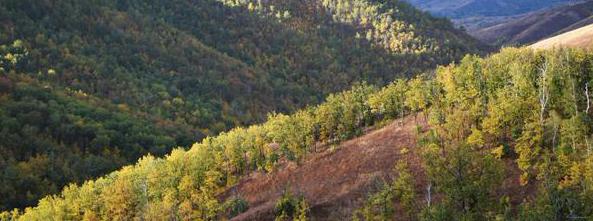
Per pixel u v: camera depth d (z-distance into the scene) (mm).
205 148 118562
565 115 81250
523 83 85375
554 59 92938
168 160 119875
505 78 92000
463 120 86250
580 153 67562
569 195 55750
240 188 110562
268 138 121875
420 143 85062
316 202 90750
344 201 87562
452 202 63688
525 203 61062
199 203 95062
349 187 91625
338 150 108688
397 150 97000
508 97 85000
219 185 114500
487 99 91625
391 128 109875
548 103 83250
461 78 97875
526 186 71688
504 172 72062
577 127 69938
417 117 110250
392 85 122250
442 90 107312
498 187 73125
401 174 74500
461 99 92750
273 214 90438
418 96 105438
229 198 104438
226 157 116188
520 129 80562
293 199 89938
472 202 62875
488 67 101500
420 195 77938
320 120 114875
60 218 106000
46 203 115938
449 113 94375
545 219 54188
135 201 101938
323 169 103312
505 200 68938
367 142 106938
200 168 106375
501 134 83312
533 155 75125
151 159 129250
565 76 86375
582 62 91125
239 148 115312
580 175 61406
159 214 91875
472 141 80188
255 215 92250
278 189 102812
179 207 95500
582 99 83312
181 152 127062
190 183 102188
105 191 106875
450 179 64938
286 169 110438
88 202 107562
